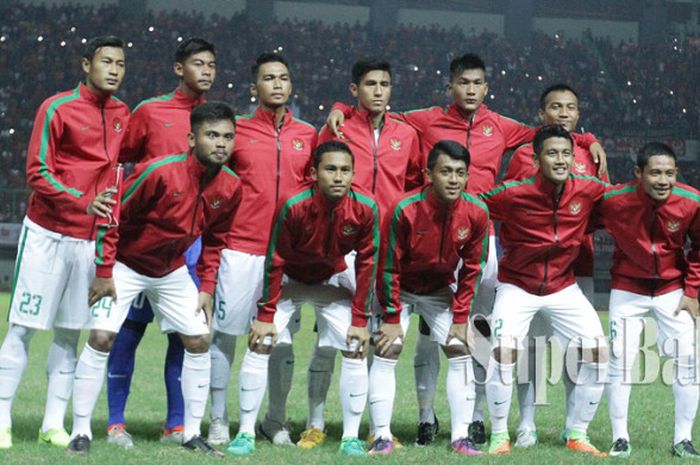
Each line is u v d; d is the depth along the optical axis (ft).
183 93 21.08
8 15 113.70
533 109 120.98
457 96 21.99
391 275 18.81
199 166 17.87
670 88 123.24
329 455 18.03
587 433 22.34
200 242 21.09
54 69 110.32
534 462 17.57
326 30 123.13
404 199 18.63
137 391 27.40
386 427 18.98
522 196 19.42
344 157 17.69
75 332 19.27
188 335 18.57
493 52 125.08
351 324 18.81
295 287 19.35
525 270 19.85
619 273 20.08
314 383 20.53
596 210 20.18
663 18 130.21
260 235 20.39
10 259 86.22
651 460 18.20
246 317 20.20
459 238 18.78
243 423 18.74
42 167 18.19
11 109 104.94
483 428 21.34
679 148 115.85
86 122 18.83
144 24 117.70
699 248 19.53
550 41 127.54
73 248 18.66
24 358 18.61
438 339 19.63
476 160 22.12
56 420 19.04
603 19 129.80
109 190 17.19
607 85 123.24
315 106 115.55
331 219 18.12
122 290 18.35
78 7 117.08
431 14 128.06
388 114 22.54
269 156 20.52
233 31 119.85
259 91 20.68
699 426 23.18
